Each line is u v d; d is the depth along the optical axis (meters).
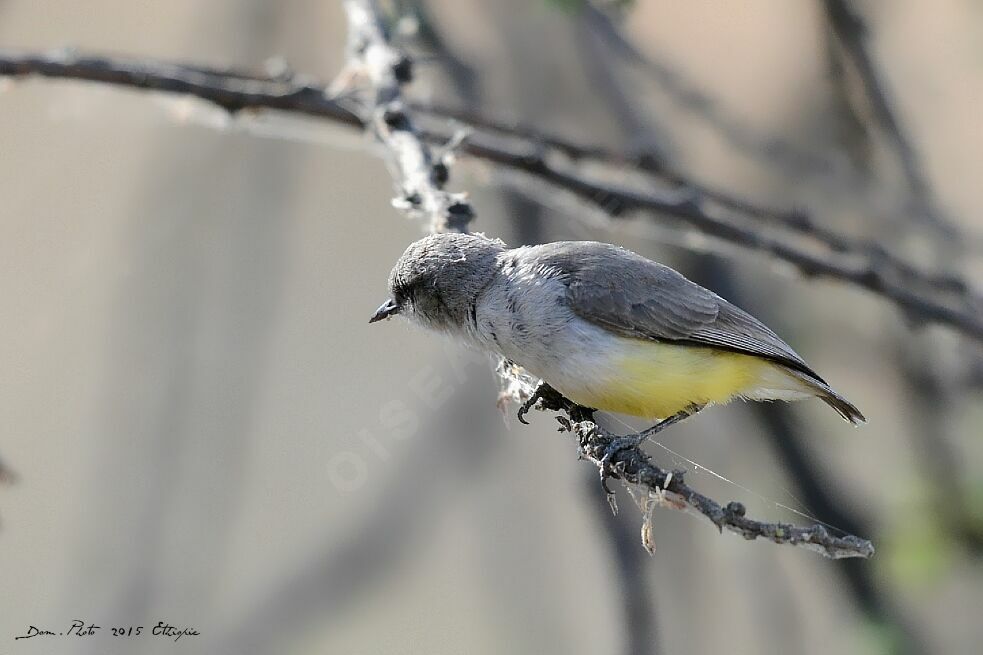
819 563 12.49
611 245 9.30
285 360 13.66
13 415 13.36
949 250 12.41
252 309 13.83
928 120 13.50
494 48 12.79
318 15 14.22
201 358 13.50
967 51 13.45
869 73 12.46
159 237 14.03
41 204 14.05
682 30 13.27
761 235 10.68
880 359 13.31
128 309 13.79
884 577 12.16
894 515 12.30
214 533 12.80
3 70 9.44
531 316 8.63
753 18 13.07
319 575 12.75
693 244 12.05
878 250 11.83
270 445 13.22
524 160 10.45
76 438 13.31
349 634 12.69
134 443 13.13
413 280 9.01
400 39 10.91
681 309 8.77
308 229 14.29
